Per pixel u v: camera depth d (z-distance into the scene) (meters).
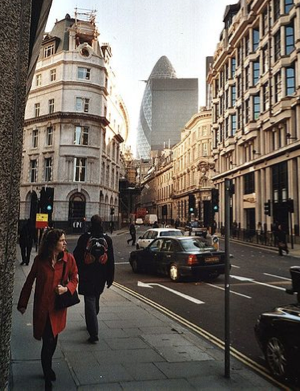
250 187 39.34
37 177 43.50
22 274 12.27
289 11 29.94
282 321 4.36
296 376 4.11
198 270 11.13
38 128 44.22
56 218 40.47
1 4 2.43
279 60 30.64
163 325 6.34
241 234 35.81
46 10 4.13
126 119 69.31
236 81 43.25
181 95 174.62
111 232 44.28
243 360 4.93
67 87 42.56
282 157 30.75
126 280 11.98
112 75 50.28
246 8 39.09
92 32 45.38
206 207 60.53
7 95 2.42
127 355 4.75
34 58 5.18
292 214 28.91
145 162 145.00
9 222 2.42
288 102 29.33
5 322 2.36
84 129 43.03
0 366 2.31
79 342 5.25
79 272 5.44
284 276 12.82
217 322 6.92
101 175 45.12
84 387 3.76
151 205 113.69
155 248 12.91
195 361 4.61
